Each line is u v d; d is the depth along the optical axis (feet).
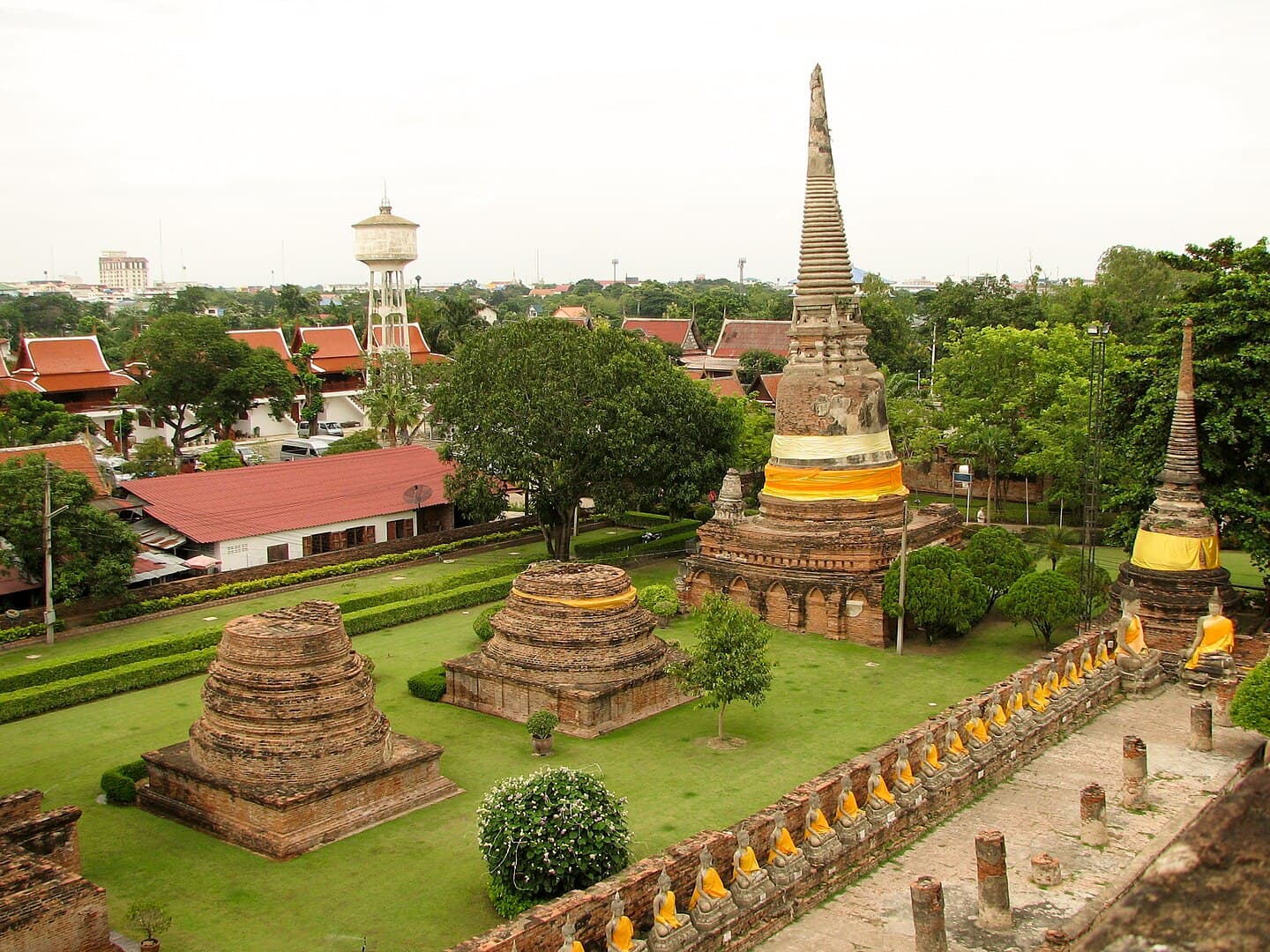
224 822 113.91
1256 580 212.64
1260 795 28.68
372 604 198.90
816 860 93.81
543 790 98.63
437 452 250.16
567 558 234.38
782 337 504.84
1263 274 178.40
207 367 348.59
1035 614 171.83
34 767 133.49
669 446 231.09
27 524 178.70
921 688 160.04
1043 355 271.49
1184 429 165.37
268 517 231.50
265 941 93.61
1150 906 25.99
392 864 107.96
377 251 424.87
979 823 106.93
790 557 191.31
